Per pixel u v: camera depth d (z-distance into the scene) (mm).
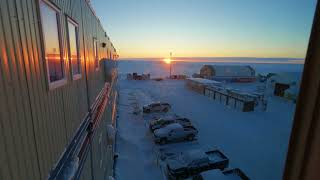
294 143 942
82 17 6141
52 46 3529
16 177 2225
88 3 7203
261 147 14109
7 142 2088
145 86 46000
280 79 31734
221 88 31094
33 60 2775
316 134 816
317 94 802
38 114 2830
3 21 2137
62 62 3959
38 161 2766
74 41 5141
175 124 15570
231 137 15914
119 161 12109
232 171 9445
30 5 2754
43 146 2938
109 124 12898
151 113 22281
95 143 7219
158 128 16234
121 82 53094
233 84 48156
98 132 8086
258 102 26219
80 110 5344
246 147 14086
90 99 6875
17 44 2391
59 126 3656
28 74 2613
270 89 34125
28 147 2516
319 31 782
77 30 5371
